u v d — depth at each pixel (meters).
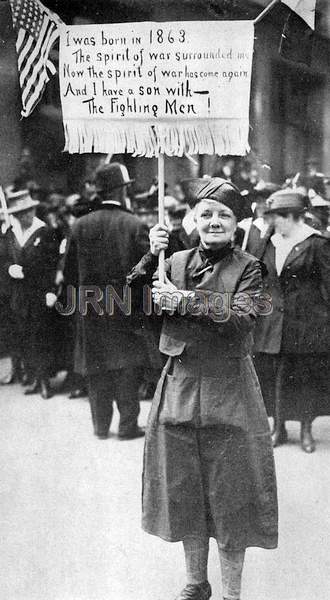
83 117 2.85
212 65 2.75
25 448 3.77
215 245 2.61
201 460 2.65
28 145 3.94
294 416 3.79
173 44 2.76
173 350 2.62
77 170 4.02
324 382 3.77
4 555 3.19
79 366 3.91
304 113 3.46
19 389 4.35
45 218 4.26
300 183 3.65
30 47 2.99
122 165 3.88
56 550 3.19
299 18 2.88
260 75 3.35
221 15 3.14
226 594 2.70
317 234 3.72
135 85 2.80
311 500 3.36
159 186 2.75
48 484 3.55
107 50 2.80
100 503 3.40
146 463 2.72
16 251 4.30
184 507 2.67
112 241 3.84
